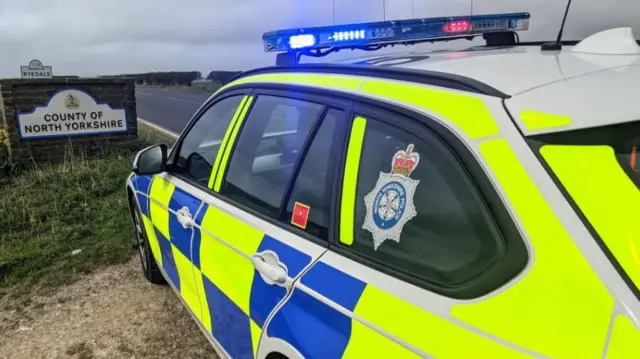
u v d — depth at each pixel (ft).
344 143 6.26
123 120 32.37
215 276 8.18
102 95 31.37
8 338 11.93
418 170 5.27
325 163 6.52
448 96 5.27
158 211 11.15
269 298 6.57
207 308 8.80
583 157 4.43
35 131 29.40
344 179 6.12
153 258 13.48
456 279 4.67
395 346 4.75
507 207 4.45
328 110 6.73
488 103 4.94
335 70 7.04
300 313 5.92
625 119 4.64
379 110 5.88
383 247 5.46
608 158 4.47
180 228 9.70
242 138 8.61
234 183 8.41
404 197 5.36
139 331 11.83
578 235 4.09
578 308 3.87
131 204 14.07
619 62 5.85
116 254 16.40
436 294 4.71
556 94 4.93
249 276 7.12
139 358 10.82
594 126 4.58
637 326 3.65
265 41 9.09
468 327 4.31
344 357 5.20
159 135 41.37
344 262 5.75
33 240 17.94
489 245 4.53
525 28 9.67
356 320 5.19
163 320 12.25
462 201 4.82
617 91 4.95
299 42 8.55
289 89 7.70
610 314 3.76
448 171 4.98
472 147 4.80
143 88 146.10
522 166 4.47
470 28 9.34
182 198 9.86
